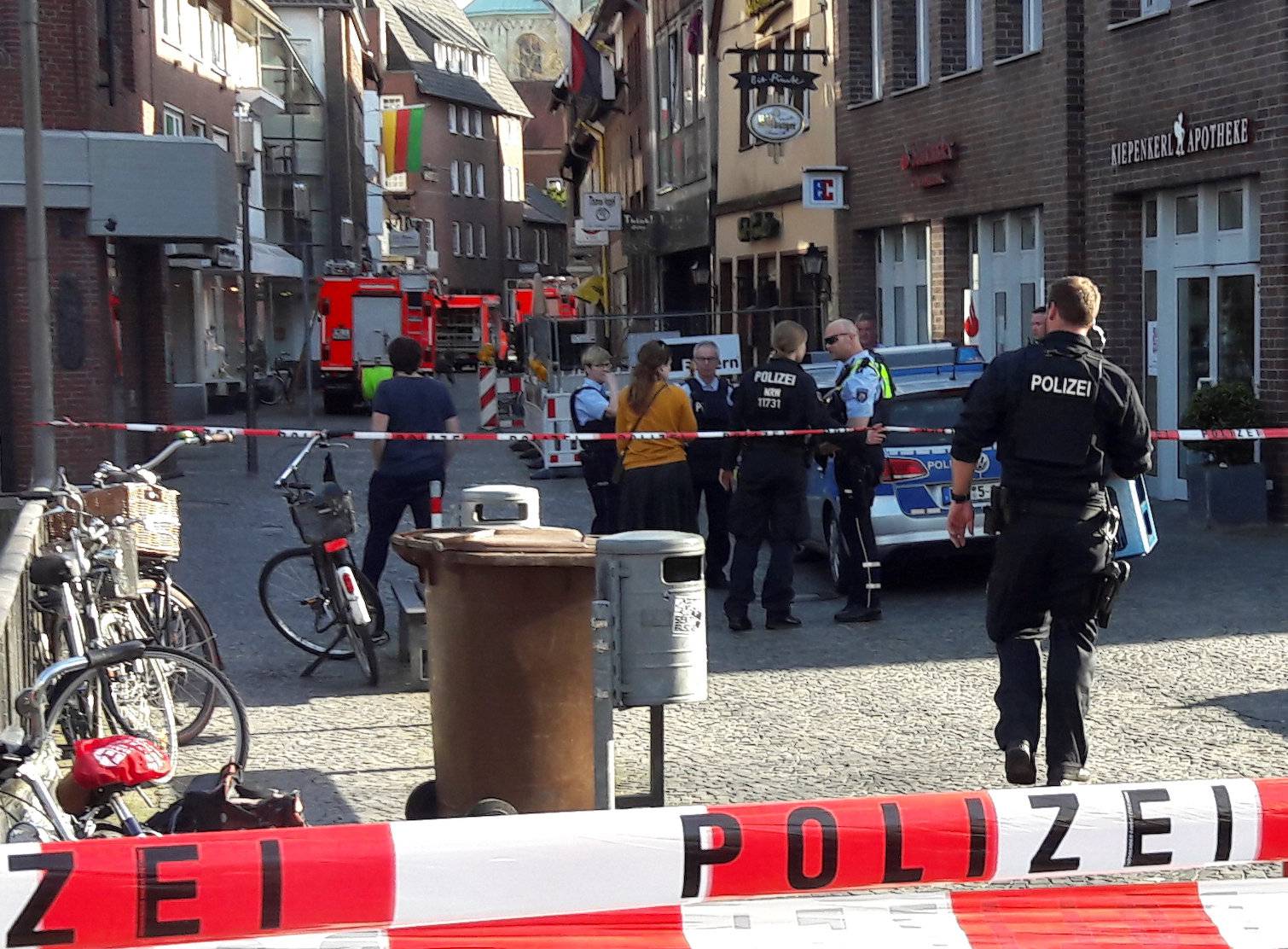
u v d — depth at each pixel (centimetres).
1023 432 670
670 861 314
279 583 989
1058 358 668
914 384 1221
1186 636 1010
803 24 2589
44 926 285
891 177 2258
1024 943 353
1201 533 1445
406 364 1088
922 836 325
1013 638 682
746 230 2864
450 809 639
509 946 324
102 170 2048
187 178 2073
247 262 2347
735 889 318
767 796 686
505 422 3045
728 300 3119
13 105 2058
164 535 819
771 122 2366
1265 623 1042
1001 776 712
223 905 293
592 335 2522
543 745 624
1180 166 1605
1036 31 1905
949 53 2094
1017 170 1911
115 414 2202
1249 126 1491
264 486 2161
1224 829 336
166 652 691
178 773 679
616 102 4656
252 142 2328
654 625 612
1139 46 1659
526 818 313
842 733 798
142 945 290
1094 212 1758
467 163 9981
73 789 454
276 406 4450
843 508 1109
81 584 732
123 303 2306
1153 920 358
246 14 4675
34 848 288
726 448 1098
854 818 322
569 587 622
